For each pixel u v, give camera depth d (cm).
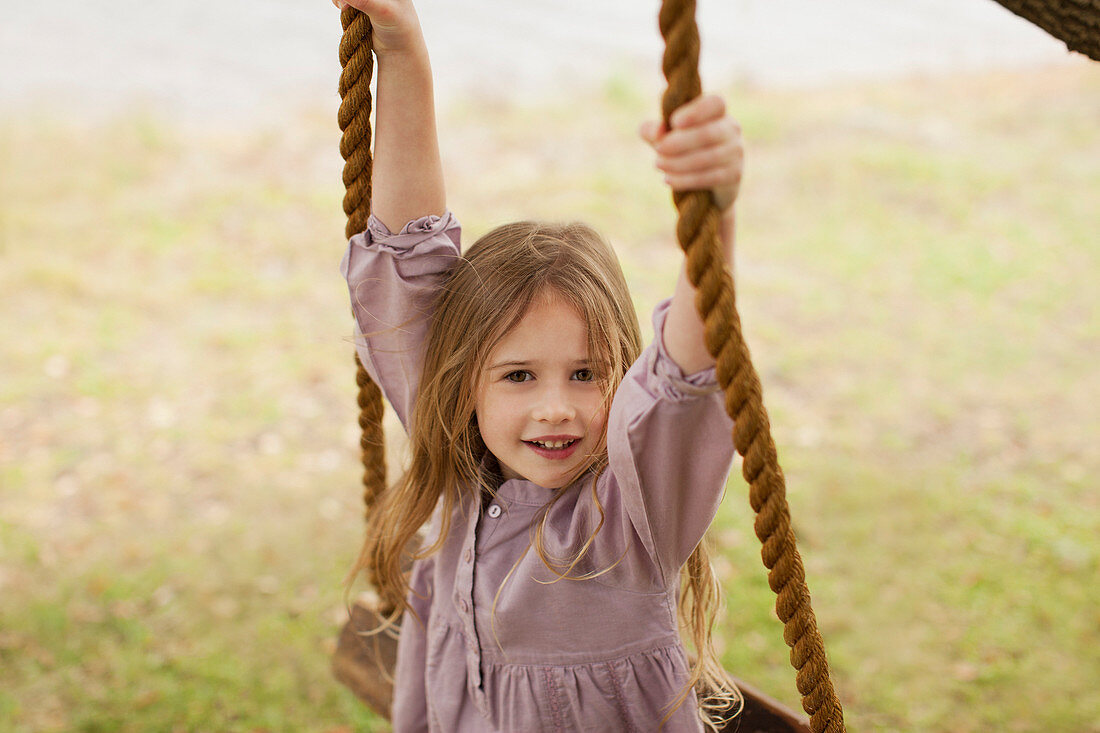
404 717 181
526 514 151
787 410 540
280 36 1217
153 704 349
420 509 159
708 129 95
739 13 1471
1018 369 582
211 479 486
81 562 423
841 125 990
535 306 138
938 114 1034
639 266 719
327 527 450
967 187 845
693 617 160
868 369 584
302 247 751
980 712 339
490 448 146
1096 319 635
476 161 908
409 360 156
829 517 445
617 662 148
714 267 99
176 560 425
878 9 1563
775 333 626
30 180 835
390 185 146
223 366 592
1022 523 438
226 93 1044
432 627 166
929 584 403
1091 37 140
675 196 100
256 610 396
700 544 158
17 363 586
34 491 473
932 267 716
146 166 878
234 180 857
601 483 137
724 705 163
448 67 1134
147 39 1177
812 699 116
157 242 749
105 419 536
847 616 386
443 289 150
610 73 1094
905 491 465
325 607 397
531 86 1103
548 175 874
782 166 897
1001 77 1167
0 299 659
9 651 371
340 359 602
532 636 149
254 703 350
